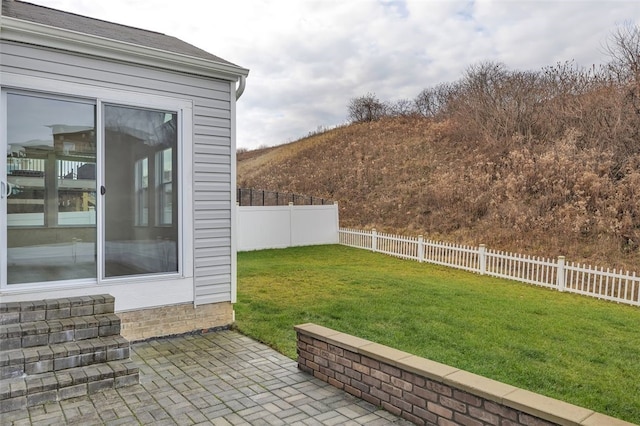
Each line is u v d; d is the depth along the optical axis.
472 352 4.47
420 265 11.12
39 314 4.15
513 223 12.99
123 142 4.98
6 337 3.75
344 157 23.61
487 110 17.66
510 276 9.38
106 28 6.17
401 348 4.59
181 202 5.39
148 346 4.96
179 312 5.39
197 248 5.52
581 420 2.20
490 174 15.34
